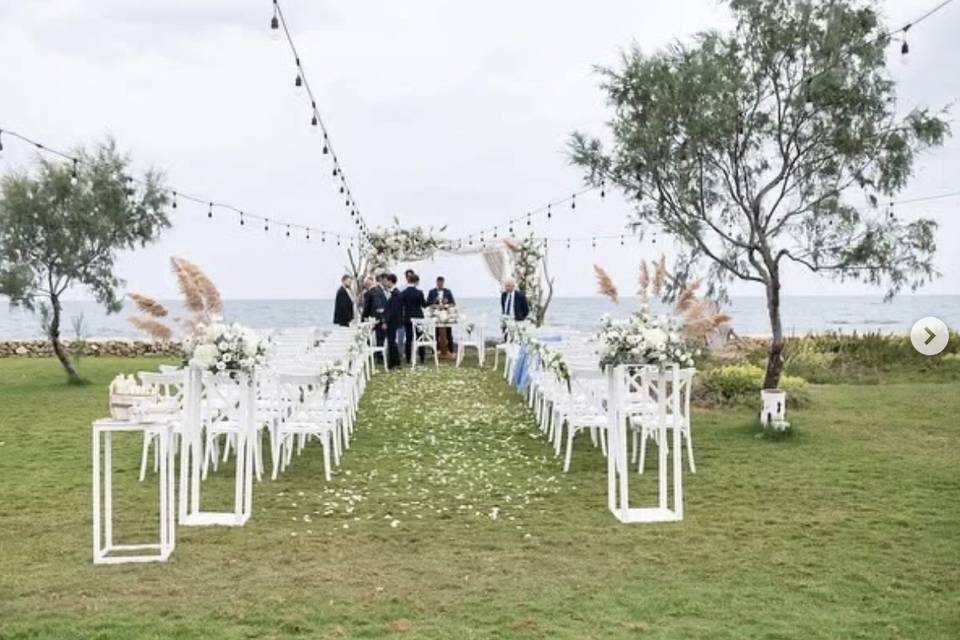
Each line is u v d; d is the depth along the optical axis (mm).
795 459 8453
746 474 7828
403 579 5004
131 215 15508
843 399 12672
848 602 4617
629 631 4203
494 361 18031
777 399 9703
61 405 12422
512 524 6266
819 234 9664
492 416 11266
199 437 6402
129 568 5223
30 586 4883
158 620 4340
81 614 4426
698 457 8633
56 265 14961
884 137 9242
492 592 4777
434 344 16859
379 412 11555
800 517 6367
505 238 19672
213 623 4301
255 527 6176
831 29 9203
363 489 7375
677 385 6461
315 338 14430
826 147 9430
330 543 5770
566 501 6969
